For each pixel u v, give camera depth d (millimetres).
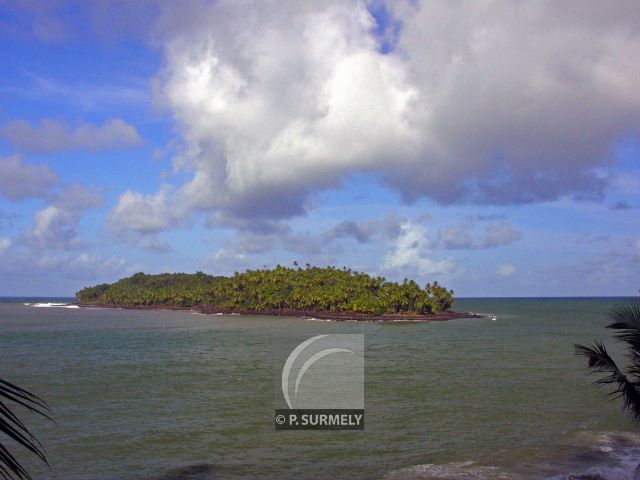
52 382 51719
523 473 22578
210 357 74312
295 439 29422
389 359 70312
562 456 25109
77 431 31516
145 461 25766
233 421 33875
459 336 113125
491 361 67750
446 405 38469
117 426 32719
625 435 29062
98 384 50188
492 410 36531
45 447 28172
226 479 23047
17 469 5035
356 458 25859
